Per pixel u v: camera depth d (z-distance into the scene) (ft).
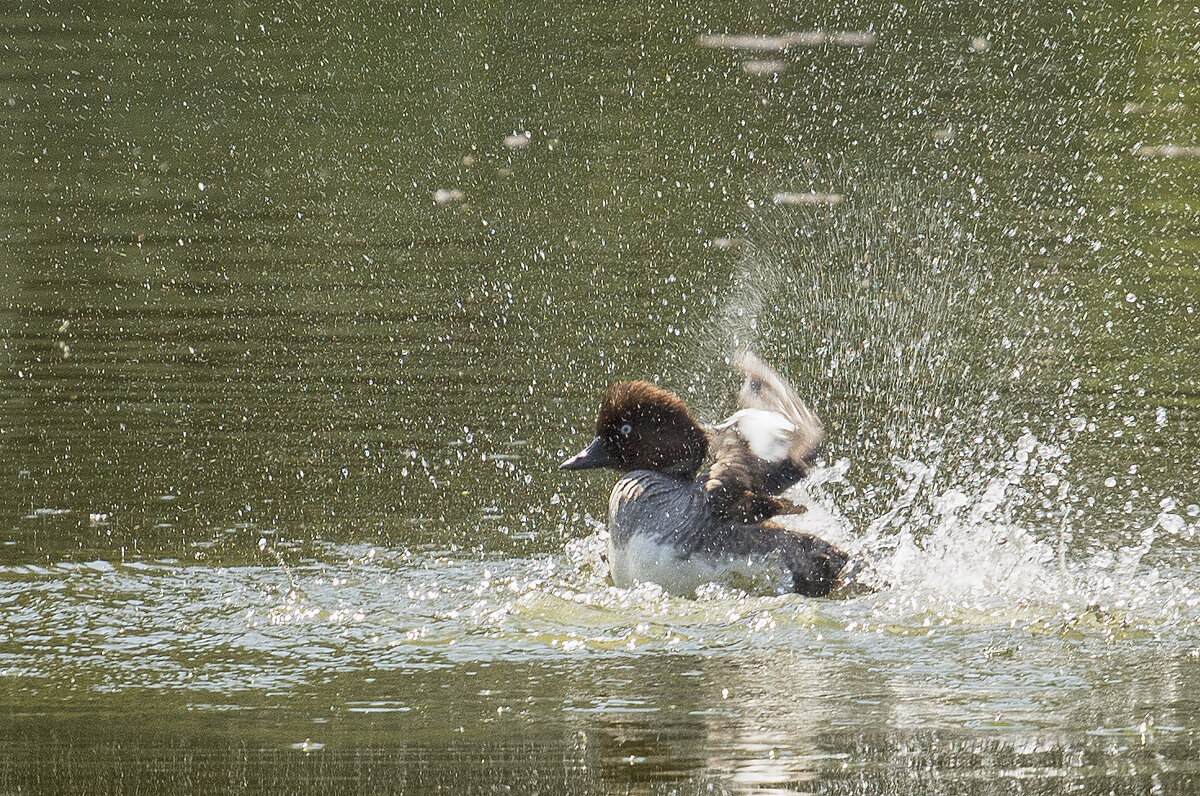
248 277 57.98
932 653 28.81
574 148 75.00
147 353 49.88
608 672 27.55
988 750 23.36
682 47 92.38
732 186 68.90
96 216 64.59
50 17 95.04
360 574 33.91
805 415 35.53
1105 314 54.49
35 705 25.77
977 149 73.61
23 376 47.42
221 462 41.19
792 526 37.35
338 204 67.10
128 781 22.18
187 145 74.54
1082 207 66.08
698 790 21.63
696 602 32.37
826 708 25.45
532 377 48.47
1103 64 84.84
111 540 35.50
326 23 96.32
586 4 102.01
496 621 30.89
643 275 58.34
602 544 36.68
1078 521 37.78
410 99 82.69
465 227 64.03
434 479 40.50
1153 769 22.47
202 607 31.40
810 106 80.79
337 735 24.18
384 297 55.88
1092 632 30.19
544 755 23.17
